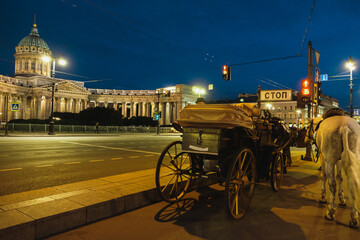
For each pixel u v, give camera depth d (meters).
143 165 11.41
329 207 5.16
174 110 113.06
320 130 5.68
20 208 4.48
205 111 5.43
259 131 6.45
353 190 4.53
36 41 107.50
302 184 8.23
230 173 4.91
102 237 4.16
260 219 5.11
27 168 10.27
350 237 4.34
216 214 5.34
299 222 4.98
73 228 4.46
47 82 101.19
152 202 5.98
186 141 5.68
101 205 4.91
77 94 106.00
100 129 51.47
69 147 19.31
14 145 20.23
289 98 18.02
